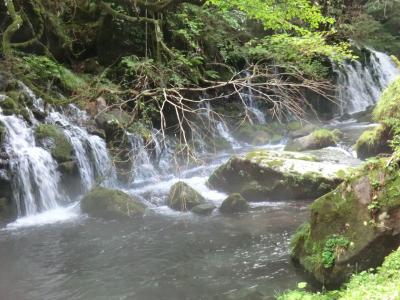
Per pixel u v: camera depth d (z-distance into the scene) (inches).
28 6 508.7
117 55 565.0
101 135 462.3
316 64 617.9
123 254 283.6
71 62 549.3
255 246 284.7
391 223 215.2
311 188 374.0
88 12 554.6
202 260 268.8
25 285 246.7
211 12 613.0
